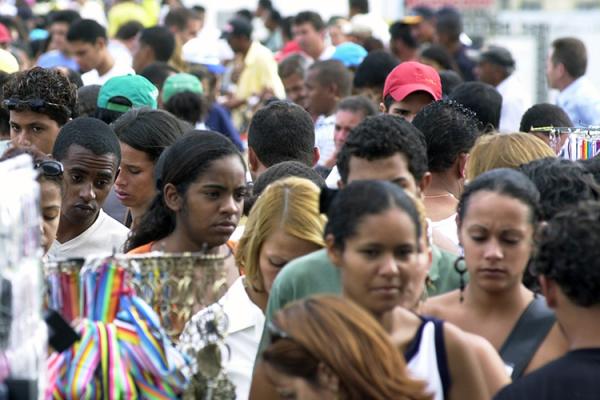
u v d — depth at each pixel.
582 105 26.34
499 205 9.75
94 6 41.94
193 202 11.01
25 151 11.80
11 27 35.25
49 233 11.59
